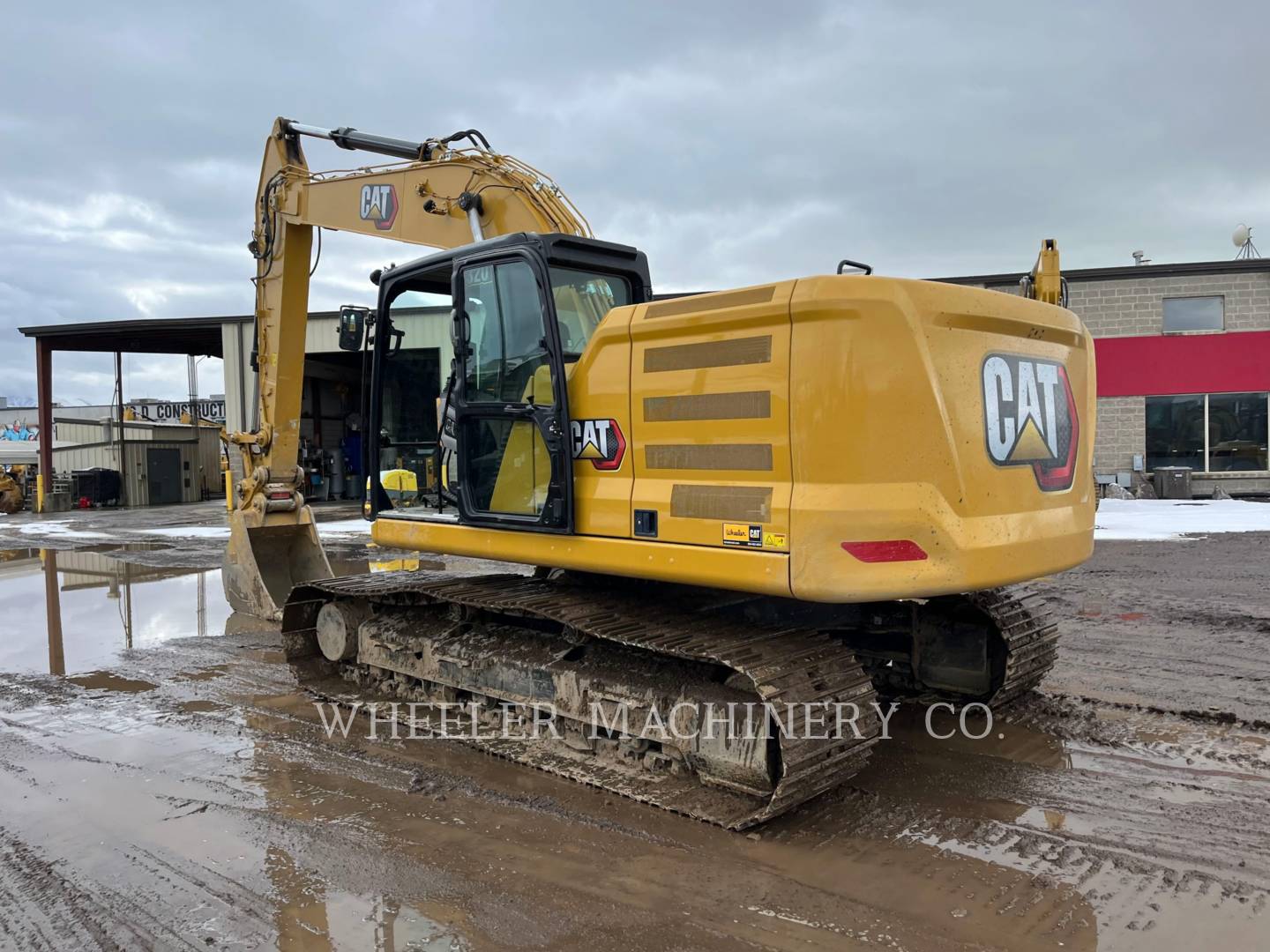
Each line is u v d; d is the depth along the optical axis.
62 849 3.52
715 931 2.84
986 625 4.85
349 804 3.91
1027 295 5.59
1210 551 10.31
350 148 6.83
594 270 4.47
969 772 4.11
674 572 3.66
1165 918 2.85
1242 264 16.28
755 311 3.39
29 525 18.27
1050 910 2.91
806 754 3.42
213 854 3.45
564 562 4.12
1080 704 5.01
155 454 25.77
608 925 2.89
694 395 3.61
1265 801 3.73
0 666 6.53
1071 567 4.03
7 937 2.89
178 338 24.91
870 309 3.24
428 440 5.36
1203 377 16.66
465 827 3.66
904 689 5.25
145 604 8.99
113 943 2.84
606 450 3.95
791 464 3.33
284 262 7.48
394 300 5.28
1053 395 3.95
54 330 23.52
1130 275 16.83
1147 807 3.69
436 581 5.35
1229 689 5.20
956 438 3.40
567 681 4.32
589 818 3.71
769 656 3.65
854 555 3.24
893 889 3.07
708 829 3.58
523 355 4.34
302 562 8.28
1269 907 2.90
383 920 2.94
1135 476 17.02
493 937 2.83
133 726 5.07
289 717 5.22
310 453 23.38
